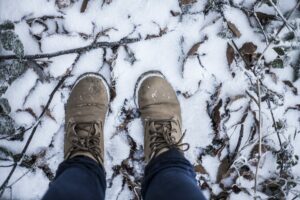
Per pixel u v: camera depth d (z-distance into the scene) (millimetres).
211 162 1513
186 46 1442
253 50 1447
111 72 1452
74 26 1409
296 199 1516
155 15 1422
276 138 1512
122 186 1506
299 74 1460
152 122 1413
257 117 1493
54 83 1439
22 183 1462
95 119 1425
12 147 1447
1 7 1364
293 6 1445
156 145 1357
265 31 1441
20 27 1379
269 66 1468
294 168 1516
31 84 1418
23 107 1428
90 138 1367
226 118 1490
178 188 1126
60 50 1414
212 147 1511
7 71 1369
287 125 1509
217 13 1431
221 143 1508
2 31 1350
